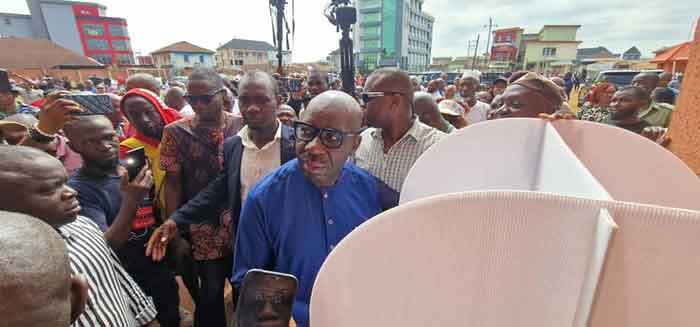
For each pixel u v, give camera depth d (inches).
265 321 25.8
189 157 72.6
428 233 20.6
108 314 41.3
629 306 17.9
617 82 339.9
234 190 67.3
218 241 71.7
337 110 41.6
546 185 38.1
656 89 147.8
